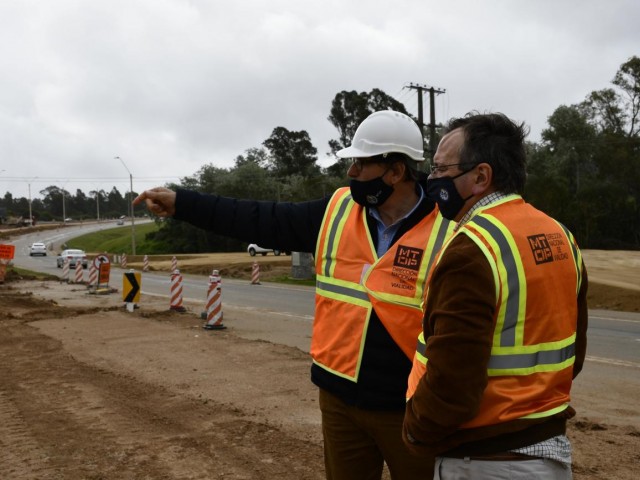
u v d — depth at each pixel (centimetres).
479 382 195
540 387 205
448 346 195
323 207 313
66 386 771
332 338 289
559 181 6250
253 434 577
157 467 498
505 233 207
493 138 219
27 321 1385
